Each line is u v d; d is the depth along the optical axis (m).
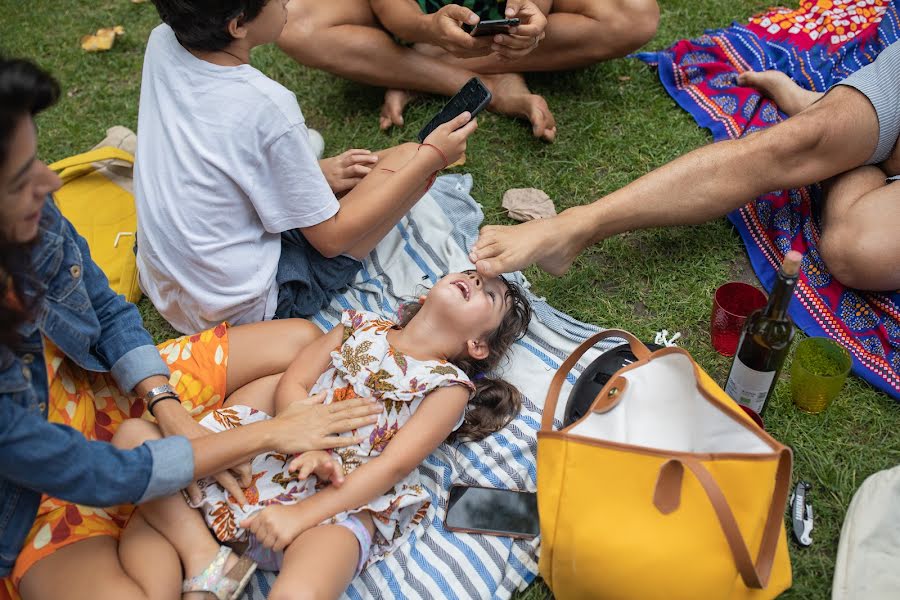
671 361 1.83
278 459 1.94
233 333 2.18
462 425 2.15
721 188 2.31
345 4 2.91
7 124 1.25
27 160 1.31
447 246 2.63
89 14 3.76
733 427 1.68
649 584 1.57
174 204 2.15
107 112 3.29
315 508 1.80
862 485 1.92
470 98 2.36
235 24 1.97
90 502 1.57
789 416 2.16
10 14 3.76
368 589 1.90
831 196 2.45
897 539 1.81
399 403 2.01
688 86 3.12
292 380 2.10
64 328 1.72
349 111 3.22
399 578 1.91
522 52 2.68
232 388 2.19
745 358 1.90
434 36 2.69
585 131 3.02
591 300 2.51
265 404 2.15
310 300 2.45
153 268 2.31
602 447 1.63
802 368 2.10
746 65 3.11
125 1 3.82
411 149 2.49
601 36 2.93
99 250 2.68
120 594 1.61
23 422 1.46
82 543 1.67
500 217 2.79
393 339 2.17
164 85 2.12
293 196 2.18
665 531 1.57
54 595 1.61
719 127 2.92
